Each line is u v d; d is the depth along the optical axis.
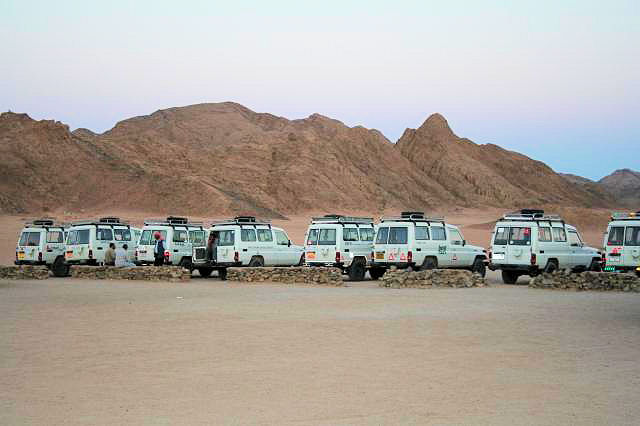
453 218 167.00
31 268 33.66
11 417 9.23
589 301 22.06
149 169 150.62
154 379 11.34
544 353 13.36
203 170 159.75
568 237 30.67
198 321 17.81
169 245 33.97
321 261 31.81
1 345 14.44
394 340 14.84
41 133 150.88
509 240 29.44
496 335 15.42
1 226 86.19
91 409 9.60
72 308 20.77
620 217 28.06
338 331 16.05
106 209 133.00
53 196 135.75
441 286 27.56
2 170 137.00
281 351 13.66
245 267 31.33
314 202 159.38
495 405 9.70
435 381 11.12
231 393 10.43
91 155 150.62
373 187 185.75
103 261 34.81
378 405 9.73
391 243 30.30
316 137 193.25
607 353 13.34
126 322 17.69
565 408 9.54
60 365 12.45
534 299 22.78
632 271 27.19
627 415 9.19
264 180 163.25
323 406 9.69
